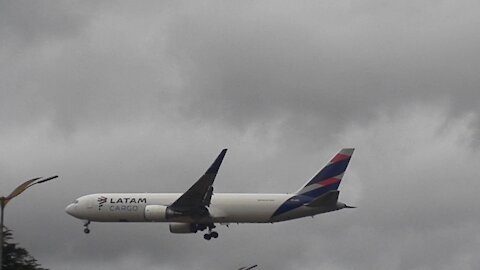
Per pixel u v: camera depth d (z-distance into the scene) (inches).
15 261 6796.3
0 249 6274.6
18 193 6373.0
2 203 6338.6
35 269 6875.0
